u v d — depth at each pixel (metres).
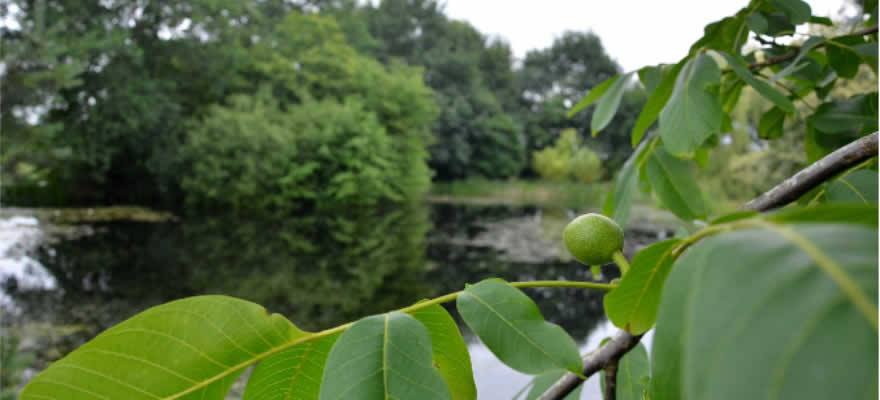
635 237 15.92
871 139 0.63
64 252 15.02
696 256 0.33
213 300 0.55
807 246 0.18
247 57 32.25
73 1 25.06
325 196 28.69
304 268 13.39
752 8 1.29
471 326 0.53
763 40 1.40
